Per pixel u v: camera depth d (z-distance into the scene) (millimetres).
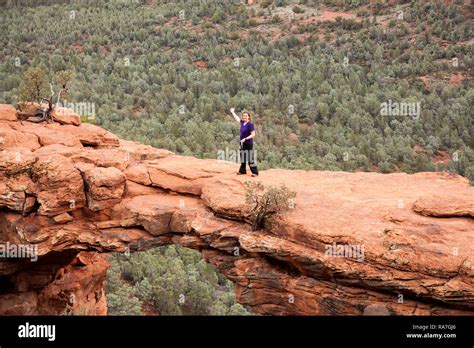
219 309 55562
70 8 165625
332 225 13484
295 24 161750
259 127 96312
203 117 97812
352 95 105625
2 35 142875
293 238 13938
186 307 54969
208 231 15406
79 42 142000
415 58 122812
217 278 68375
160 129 90125
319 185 16703
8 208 17578
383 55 129750
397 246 12344
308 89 111562
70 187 17188
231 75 120000
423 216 13422
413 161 82000
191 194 17719
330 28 154500
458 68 116000
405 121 93875
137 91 107438
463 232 12391
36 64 114125
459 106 97750
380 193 15625
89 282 23375
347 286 13258
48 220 17359
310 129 94812
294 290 14055
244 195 15812
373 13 158000
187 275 62219
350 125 95875
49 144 19859
